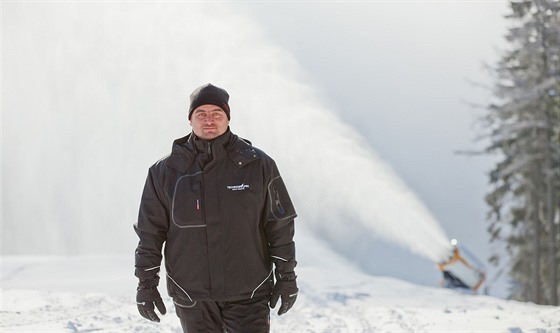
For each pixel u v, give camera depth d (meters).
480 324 6.12
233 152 3.20
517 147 23.52
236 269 3.16
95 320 5.65
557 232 23.55
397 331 5.86
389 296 8.63
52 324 5.33
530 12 23.67
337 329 6.05
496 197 24.22
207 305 3.22
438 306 7.89
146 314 3.22
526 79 23.44
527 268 24.08
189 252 3.16
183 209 3.14
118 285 8.58
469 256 11.79
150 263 3.21
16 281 8.88
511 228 24.25
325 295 8.30
